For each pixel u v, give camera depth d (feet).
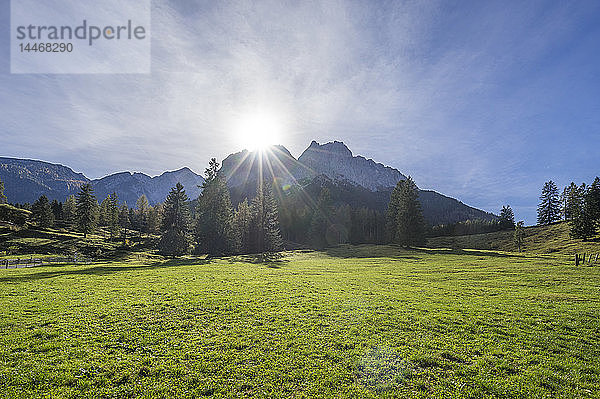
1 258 242.37
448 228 532.73
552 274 148.97
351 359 51.19
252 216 355.15
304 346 56.34
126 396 39.78
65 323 66.39
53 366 46.37
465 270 168.35
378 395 41.16
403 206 335.47
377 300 93.71
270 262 227.61
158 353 52.47
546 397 41.14
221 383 43.24
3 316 70.44
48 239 355.77
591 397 41.37
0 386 40.57
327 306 85.20
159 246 276.62
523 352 55.26
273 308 82.28
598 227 343.87
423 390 42.60
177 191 315.37
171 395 40.22
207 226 291.58
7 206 494.59
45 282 119.34
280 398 39.99
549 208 492.95
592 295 103.19
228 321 70.49
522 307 85.87
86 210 383.45
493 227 533.96
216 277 138.62
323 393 41.39
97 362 48.26
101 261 240.12
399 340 59.82
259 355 52.21
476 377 45.83
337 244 422.41
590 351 56.34
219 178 317.42
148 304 84.12
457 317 75.56
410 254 274.57
